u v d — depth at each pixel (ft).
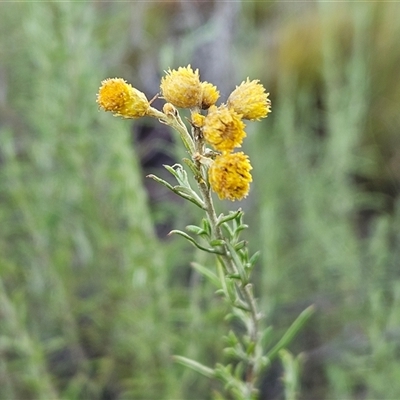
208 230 0.80
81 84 1.28
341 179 1.70
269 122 2.34
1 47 1.63
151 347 1.21
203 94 0.80
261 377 1.42
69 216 1.36
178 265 1.44
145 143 1.80
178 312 1.18
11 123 1.64
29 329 1.33
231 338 0.88
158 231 1.72
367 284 1.48
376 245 1.54
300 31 2.68
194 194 0.80
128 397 1.33
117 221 1.33
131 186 1.16
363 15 1.73
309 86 2.54
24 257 1.42
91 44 1.37
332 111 1.77
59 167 1.43
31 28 1.27
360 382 1.46
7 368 1.24
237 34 2.05
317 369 1.54
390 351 1.28
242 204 1.77
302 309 1.54
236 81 1.96
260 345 0.88
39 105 1.32
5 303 1.11
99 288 1.46
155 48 1.99
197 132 0.79
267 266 1.36
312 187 1.67
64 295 1.31
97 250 1.43
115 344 1.36
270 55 2.70
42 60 1.29
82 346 1.43
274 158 1.80
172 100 0.80
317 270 1.59
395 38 2.56
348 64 1.89
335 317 1.54
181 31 2.06
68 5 1.27
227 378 0.89
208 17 1.96
